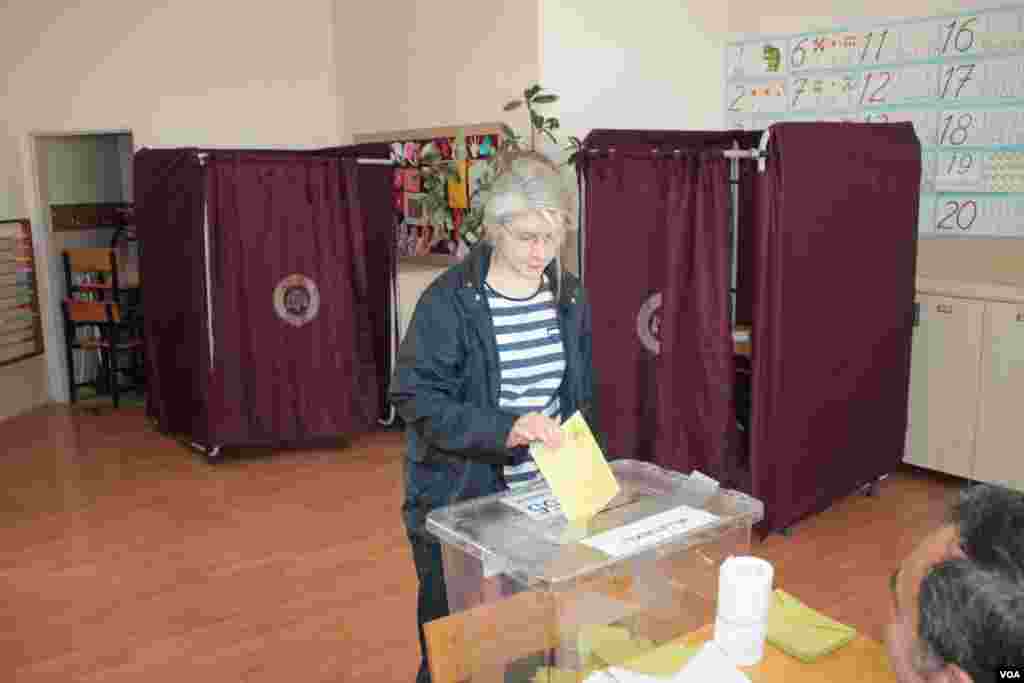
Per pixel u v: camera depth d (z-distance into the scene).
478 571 1.43
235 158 4.62
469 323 1.86
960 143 4.36
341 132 6.45
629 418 3.86
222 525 4.00
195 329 4.79
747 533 1.50
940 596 0.85
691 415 3.74
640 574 1.37
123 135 6.88
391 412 5.46
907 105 4.53
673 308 3.67
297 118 6.37
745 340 4.07
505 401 1.93
